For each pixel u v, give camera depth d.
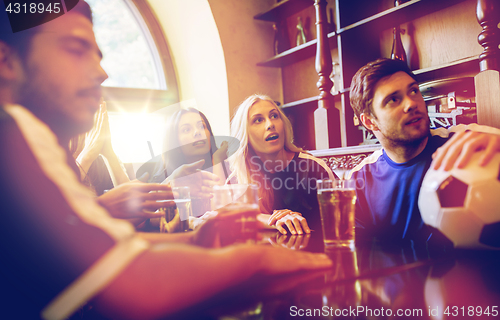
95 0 3.10
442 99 1.97
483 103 1.62
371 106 1.18
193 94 3.29
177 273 0.32
